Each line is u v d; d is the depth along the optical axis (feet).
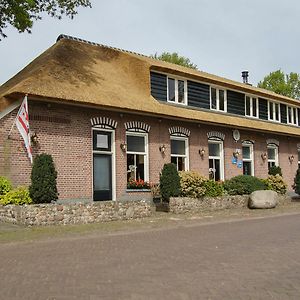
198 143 79.15
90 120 62.59
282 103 107.34
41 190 49.49
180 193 64.39
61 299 20.42
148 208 58.23
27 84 55.42
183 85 80.89
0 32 58.34
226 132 85.35
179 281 23.56
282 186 83.20
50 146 57.82
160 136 72.54
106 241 38.70
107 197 64.75
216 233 43.21
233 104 92.32
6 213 50.16
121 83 71.41
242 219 57.52
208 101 85.66
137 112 66.03
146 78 72.38
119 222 51.98
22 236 40.52
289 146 104.12
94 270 26.37
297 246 34.45
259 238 39.06
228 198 70.54
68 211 49.78
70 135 60.13
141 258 30.12
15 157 55.67
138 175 69.56
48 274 25.45
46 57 68.23
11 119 55.83
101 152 64.34
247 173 91.45
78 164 60.75
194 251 32.73
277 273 25.38
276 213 64.95
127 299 20.34
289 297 20.57
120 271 26.05
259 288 22.12
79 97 58.44
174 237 40.81
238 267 27.02
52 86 57.67
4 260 30.14
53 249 34.47
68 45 73.26
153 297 20.61
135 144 69.62
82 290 21.89
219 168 84.23
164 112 69.05
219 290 21.75
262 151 94.84
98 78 68.13
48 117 57.88
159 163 71.97
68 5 59.72
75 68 67.15
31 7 55.21
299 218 57.62
